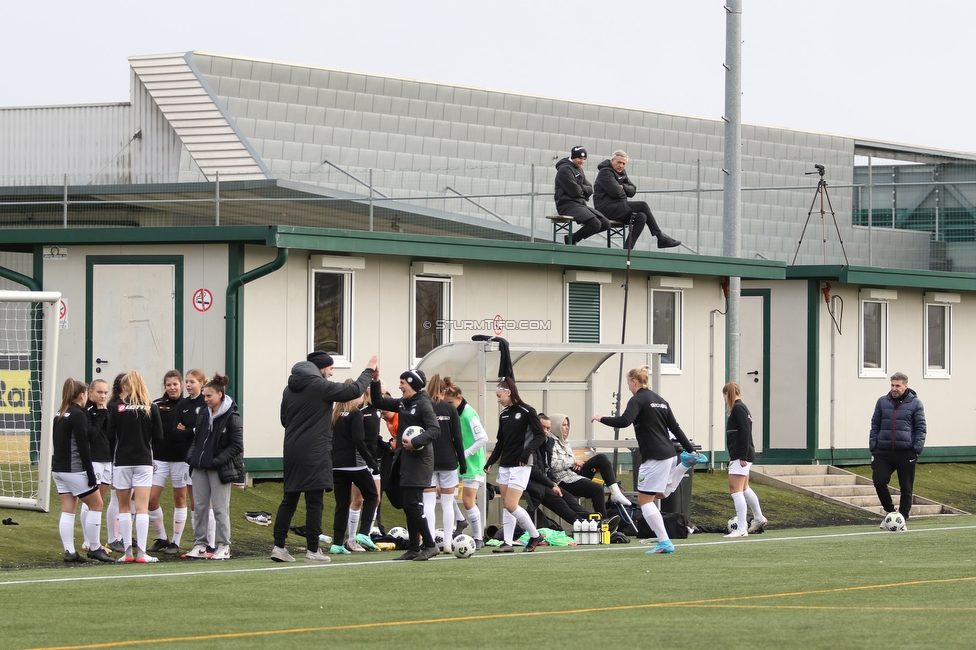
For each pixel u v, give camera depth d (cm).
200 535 4628
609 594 3256
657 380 6406
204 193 6969
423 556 4394
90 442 4538
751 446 5588
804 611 2914
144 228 6003
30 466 5784
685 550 4656
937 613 2872
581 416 6234
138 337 6097
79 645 2484
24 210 6931
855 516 7131
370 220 7306
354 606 3044
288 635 2591
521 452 4869
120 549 4662
